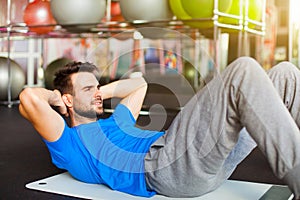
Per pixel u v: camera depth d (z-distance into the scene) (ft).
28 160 7.16
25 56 18.65
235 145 4.59
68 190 5.12
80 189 5.15
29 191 5.19
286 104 5.09
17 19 16.19
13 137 9.37
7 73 14.44
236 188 5.22
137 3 12.62
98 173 5.16
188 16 12.10
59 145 5.06
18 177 6.03
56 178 5.65
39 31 14.76
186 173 4.51
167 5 12.65
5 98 14.67
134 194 4.90
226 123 4.24
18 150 8.00
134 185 4.89
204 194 4.92
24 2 16.21
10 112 13.25
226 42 15.97
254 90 4.02
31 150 8.01
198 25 12.42
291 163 3.88
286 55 19.17
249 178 6.11
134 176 4.87
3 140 9.00
